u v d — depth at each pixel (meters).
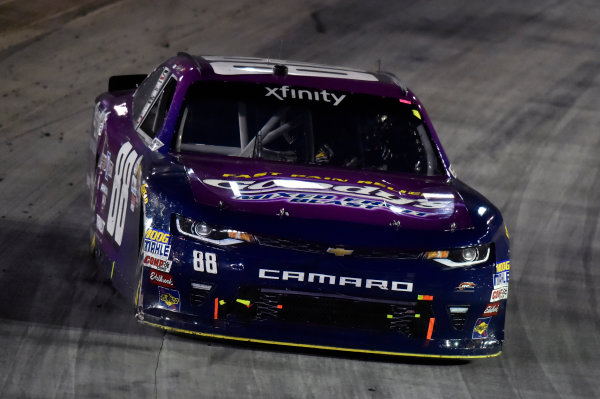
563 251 27.23
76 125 34.50
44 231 23.70
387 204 17.61
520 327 20.83
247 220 16.42
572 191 33.50
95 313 18.30
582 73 50.34
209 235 16.38
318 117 20.19
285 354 17.16
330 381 16.22
